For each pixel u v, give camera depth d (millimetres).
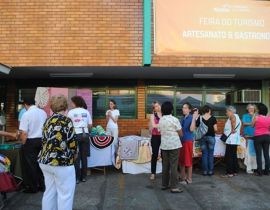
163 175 7570
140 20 8977
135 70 9633
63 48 8883
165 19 9039
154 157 8320
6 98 11211
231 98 11531
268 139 8969
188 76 10891
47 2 8961
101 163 8977
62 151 4938
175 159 7398
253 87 11539
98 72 10031
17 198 6938
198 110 9148
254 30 9312
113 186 7918
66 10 8945
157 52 8961
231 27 9242
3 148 7637
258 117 8984
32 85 11258
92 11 8961
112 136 9250
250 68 9359
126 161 9141
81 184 8094
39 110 7211
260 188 7840
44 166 4984
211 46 9141
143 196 7164
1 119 10430
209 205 6652
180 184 8094
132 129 11117
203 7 9180
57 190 5012
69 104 9734
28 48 8891
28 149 7125
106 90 11250
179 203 6738
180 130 7367
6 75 10453
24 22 8938
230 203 6793
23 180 7238
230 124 8938
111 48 8914
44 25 8930
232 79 11508
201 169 9602
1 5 8984
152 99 11312
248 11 9320
